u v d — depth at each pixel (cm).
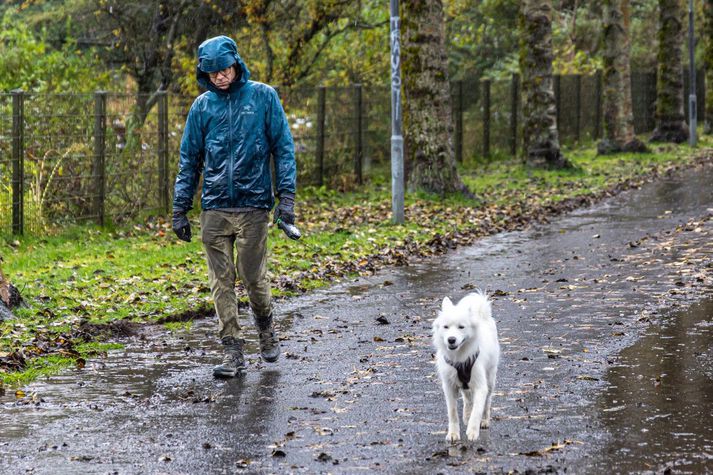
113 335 933
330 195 2095
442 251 1442
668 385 721
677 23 3631
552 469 549
